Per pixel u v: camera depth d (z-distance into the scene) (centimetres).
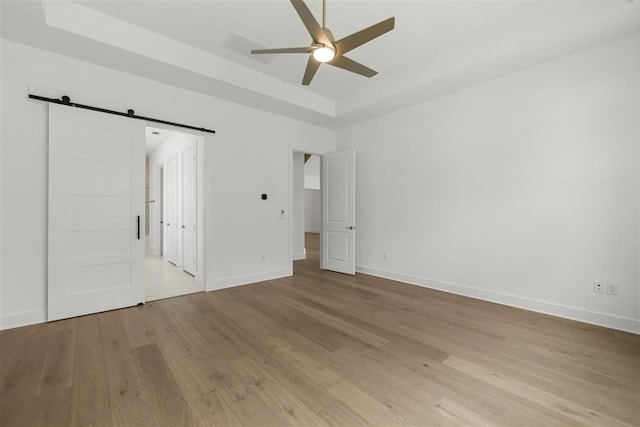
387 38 315
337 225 522
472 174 372
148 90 346
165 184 644
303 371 204
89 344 243
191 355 226
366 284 439
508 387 186
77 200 303
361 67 242
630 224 268
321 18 279
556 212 308
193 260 486
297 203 677
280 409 166
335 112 483
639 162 263
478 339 254
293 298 371
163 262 620
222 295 383
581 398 175
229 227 421
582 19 249
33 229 282
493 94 352
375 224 492
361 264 515
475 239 371
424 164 423
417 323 291
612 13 235
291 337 259
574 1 252
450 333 267
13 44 271
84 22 262
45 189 288
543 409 165
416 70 368
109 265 323
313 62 238
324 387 186
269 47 329
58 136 291
